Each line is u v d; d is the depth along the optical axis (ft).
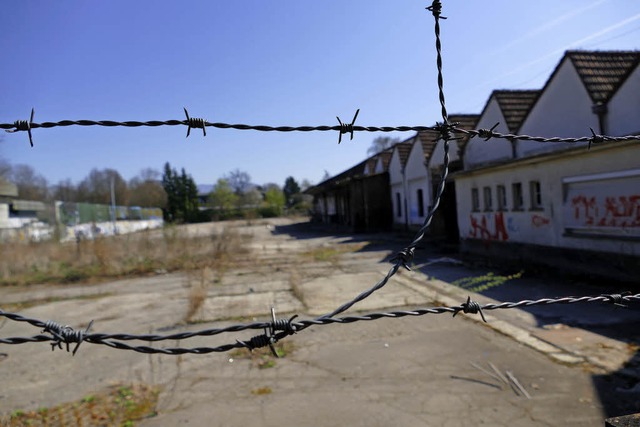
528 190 30.50
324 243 61.46
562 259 27.14
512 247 32.60
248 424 10.62
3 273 40.29
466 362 13.70
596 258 24.43
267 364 14.44
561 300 5.27
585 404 10.68
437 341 15.83
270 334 4.01
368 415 10.77
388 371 13.37
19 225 87.76
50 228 70.23
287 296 26.14
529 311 19.13
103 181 160.86
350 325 18.45
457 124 4.55
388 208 78.69
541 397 11.15
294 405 11.48
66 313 25.32
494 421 10.19
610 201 23.34
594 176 24.07
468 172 38.11
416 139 64.28
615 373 12.15
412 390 12.00
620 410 10.32
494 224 35.12
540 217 29.27
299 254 49.42
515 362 13.43
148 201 180.14
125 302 27.71
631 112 25.72
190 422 10.83
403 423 10.33
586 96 29.25
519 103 40.32
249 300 25.34
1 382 14.01
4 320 23.85
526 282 26.09
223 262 43.42
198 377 13.65
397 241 57.67
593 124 28.71
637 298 5.42
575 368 12.68
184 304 25.68
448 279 29.07
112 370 14.67
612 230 23.25
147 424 10.82
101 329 21.11
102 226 101.86
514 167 32.04
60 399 12.59
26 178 146.20
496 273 29.76
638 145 21.11
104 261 43.19
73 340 3.74
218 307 23.70
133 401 12.14
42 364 15.53
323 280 31.60
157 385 13.21
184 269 41.29
